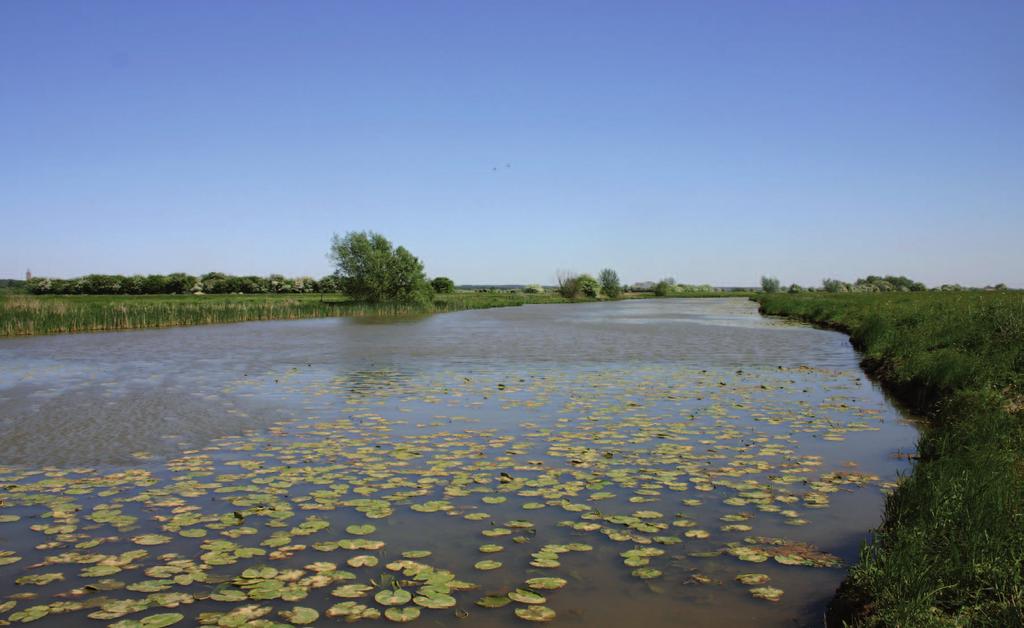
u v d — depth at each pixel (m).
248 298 71.06
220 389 14.33
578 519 6.30
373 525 6.15
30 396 13.45
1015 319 14.19
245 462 8.38
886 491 7.11
